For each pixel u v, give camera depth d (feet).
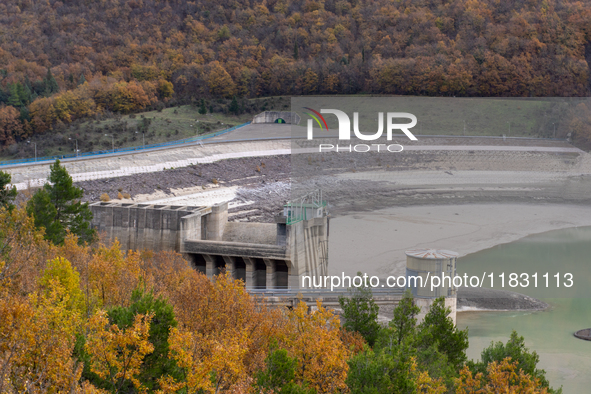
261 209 551.18
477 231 277.03
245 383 101.24
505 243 263.29
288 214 305.53
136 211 341.82
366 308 177.37
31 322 85.51
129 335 92.38
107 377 94.43
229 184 609.83
